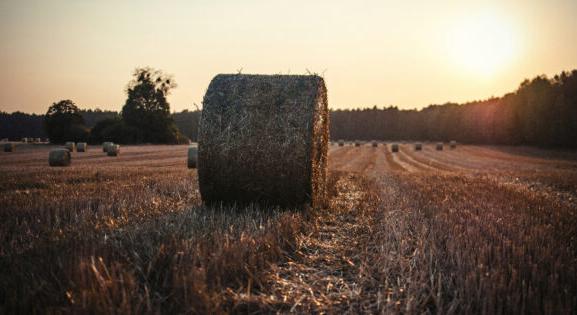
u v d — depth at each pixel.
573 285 4.02
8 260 4.36
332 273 4.85
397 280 4.41
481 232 5.96
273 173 7.58
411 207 8.73
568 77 59.19
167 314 3.51
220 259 4.36
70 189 9.84
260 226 5.90
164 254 4.51
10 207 7.10
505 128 70.19
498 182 14.89
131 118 57.22
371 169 25.25
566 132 55.94
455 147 59.03
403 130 111.19
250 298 3.85
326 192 9.90
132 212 7.04
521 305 3.66
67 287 3.64
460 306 3.70
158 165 21.70
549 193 12.44
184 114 110.25
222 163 7.68
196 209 7.58
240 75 8.12
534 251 5.01
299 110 7.58
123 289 3.41
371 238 6.34
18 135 105.44
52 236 5.25
